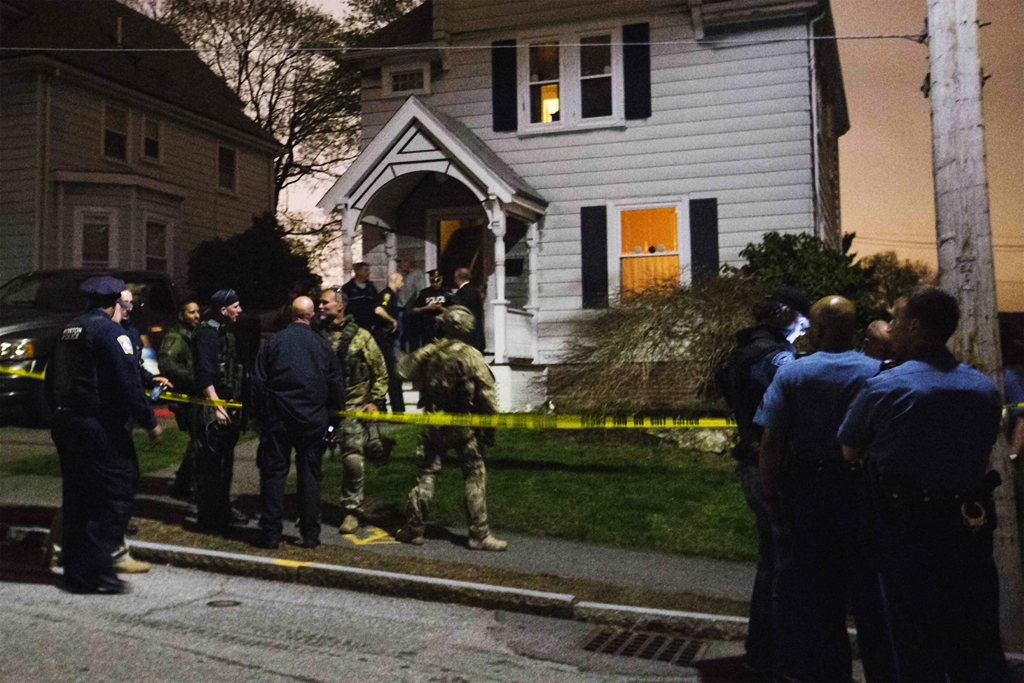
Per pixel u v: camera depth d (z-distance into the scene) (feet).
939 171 15.85
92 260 65.41
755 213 45.29
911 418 10.50
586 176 48.06
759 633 13.96
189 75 81.87
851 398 11.92
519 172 49.21
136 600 17.33
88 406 17.61
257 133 83.66
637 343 32.45
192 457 25.29
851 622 16.17
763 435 12.69
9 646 14.20
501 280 43.45
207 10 102.53
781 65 45.01
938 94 15.92
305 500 20.89
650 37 47.11
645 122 47.11
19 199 63.62
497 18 49.83
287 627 16.02
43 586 18.15
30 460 29.73
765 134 45.21
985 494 10.48
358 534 22.36
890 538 10.53
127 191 66.69
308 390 20.59
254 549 20.48
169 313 43.88
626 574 19.06
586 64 48.88
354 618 16.78
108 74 67.10
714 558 20.27
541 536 22.17
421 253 49.88
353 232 45.65
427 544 21.40
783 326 14.49
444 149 44.42
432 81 51.37
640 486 25.80
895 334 11.40
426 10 54.95
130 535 21.30
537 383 38.75
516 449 31.17
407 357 21.52
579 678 13.92
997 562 15.07
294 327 21.06
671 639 15.99
